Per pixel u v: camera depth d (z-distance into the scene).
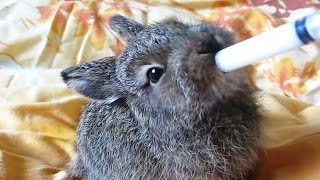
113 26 0.23
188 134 0.20
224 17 0.31
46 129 0.27
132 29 0.22
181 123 0.19
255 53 0.15
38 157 0.26
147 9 0.32
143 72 0.19
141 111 0.20
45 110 0.27
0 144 0.26
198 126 0.20
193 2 0.32
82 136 0.24
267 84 0.28
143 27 0.22
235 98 0.19
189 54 0.18
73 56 0.31
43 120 0.27
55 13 0.32
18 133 0.26
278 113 0.24
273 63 0.28
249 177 0.21
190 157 0.20
